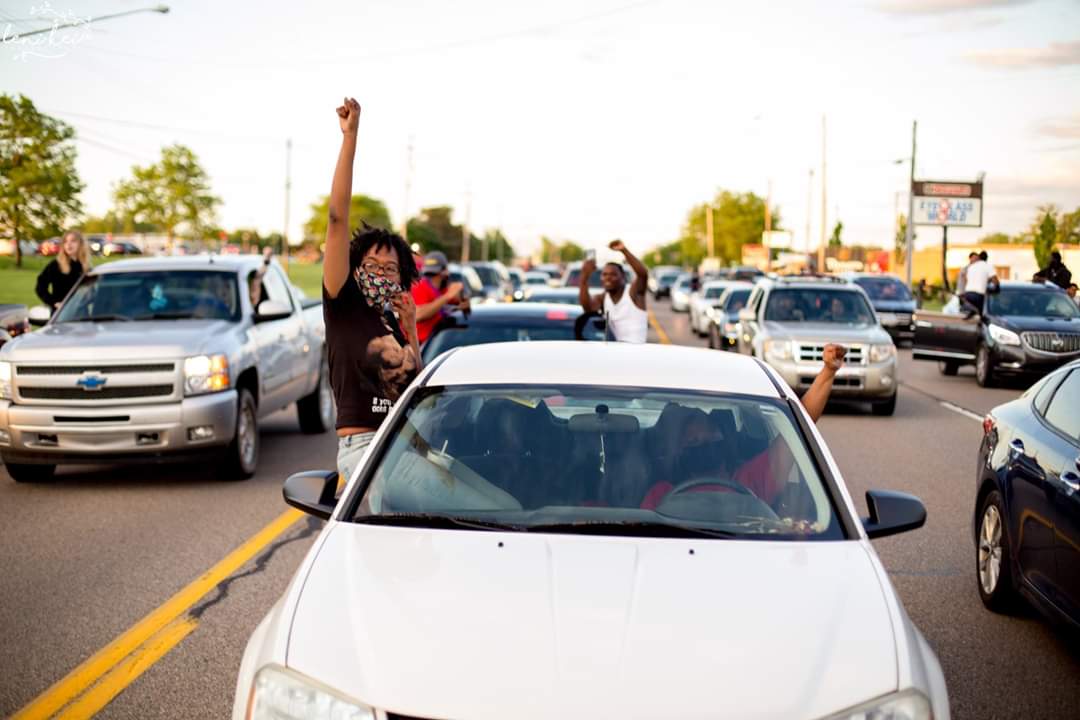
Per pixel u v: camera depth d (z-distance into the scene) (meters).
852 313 17.12
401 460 4.30
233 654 5.59
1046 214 64.81
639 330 10.26
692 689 3.01
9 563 7.37
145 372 9.75
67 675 5.29
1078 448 5.52
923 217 54.69
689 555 3.70
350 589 3.46
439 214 148.88
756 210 143.38
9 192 63.59
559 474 4.25
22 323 14.18
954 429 14.40
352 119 5.11
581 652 3.11
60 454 9.69
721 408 4.57
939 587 7.02
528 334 9.38
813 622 3.32
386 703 2.98
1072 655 5.77
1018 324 19.33
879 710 3.03
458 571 3.54
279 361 11.72
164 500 9.50
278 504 9.32
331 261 5.22
